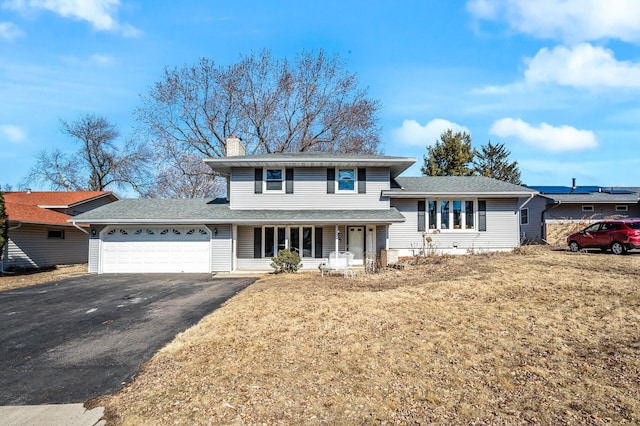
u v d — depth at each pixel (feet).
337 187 58.59
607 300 26.45
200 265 54.60
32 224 65.92
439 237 59.77
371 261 50.29
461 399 13.87
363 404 13.55
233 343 20.24
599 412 12.82
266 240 57.67
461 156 125.59
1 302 34.22
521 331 21.03
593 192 90.99
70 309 30.73
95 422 12.85
